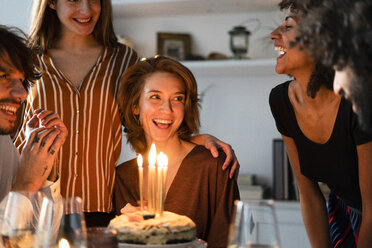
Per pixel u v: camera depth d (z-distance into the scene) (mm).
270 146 2781
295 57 1144
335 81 912
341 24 827
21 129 1544
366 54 807
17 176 1248
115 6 2689
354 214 1427
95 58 1586
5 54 1114
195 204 1366
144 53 2896
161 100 1373
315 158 1302
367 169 1190
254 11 2791
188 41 2814
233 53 2676
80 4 1481
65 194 1516
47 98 1512
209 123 2846
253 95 2805
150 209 1068
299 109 1285
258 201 811
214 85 2840
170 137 1420
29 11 2740
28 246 884
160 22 2883
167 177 1396
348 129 1193
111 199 1572
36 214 889
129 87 1439
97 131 1538
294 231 2459
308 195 1433
